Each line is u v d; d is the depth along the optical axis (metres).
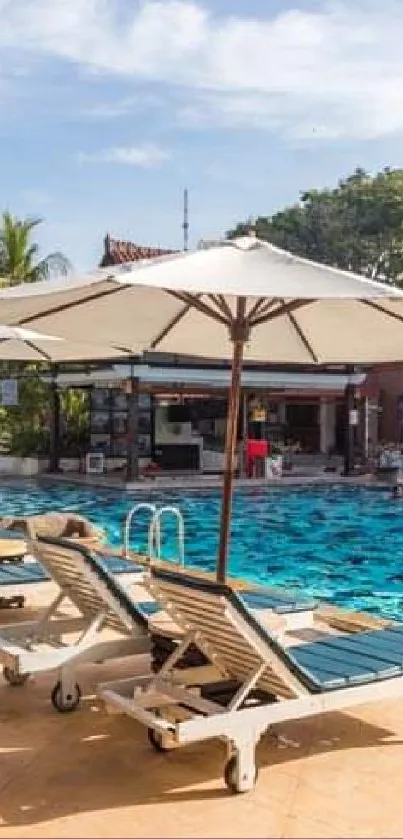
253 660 5.49
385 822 4.85
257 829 4.75
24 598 9.55
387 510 23.92
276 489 28.28
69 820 4.82
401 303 6.90
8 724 6.23
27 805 4.99
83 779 5.34
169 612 5.87
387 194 71.25
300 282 4.95
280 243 75.81
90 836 4.65
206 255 5.49
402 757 5.74
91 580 6.50
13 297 6.17
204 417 34.09
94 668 7.08
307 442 39.06
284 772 5.50
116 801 5.06
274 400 34.28
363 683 5.68
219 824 4.80
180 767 5.54
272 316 6.29
